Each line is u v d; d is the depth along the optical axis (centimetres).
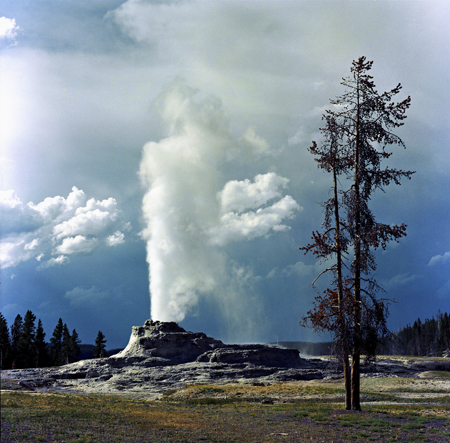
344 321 3756
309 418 3612
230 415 3966
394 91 4075
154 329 10894
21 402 4247
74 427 2984
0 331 14700
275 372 9050
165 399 6319
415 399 5647
